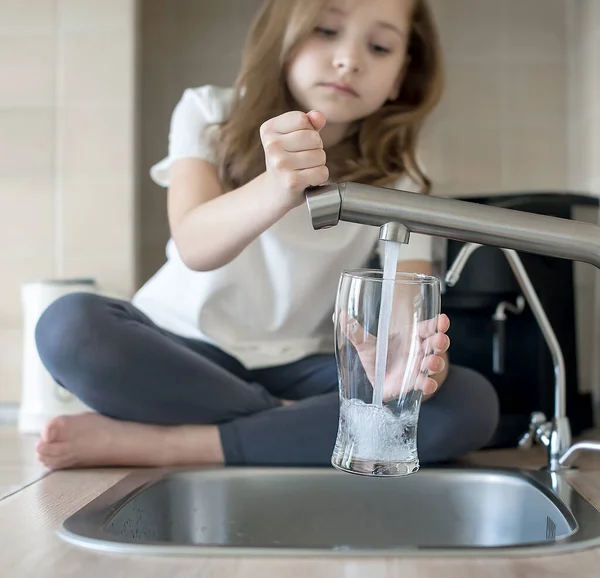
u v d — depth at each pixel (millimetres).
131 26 1689
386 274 686
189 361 1056
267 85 1171
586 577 541
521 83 1868
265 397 1156
